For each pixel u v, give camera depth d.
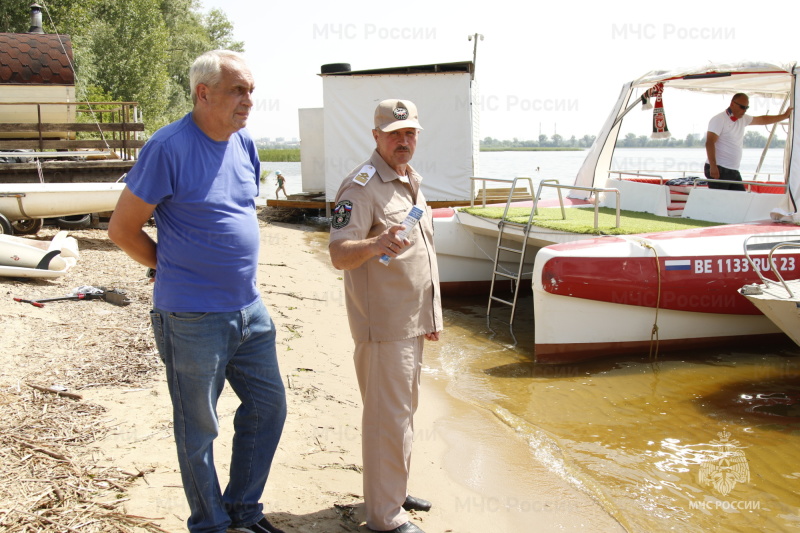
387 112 2.97
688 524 3.66
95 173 11.05
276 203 16.31
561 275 6.22
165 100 32.16
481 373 6.17
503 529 3.44
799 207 7.18
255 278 2.80
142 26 29.58
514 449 4.49
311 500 3.37
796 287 5.96
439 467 4.15
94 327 5.74
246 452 2.92
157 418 4.02
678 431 4.89
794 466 4.36
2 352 4.95
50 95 12.13
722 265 6.55
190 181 2.52
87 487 3.20
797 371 6.22
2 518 2.88
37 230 10.38
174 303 2.59
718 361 6.52
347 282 3.04
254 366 2.86
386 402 3.01
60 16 21.95
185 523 2.96
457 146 14.25
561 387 5.81
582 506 3.77
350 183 2.97
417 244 3.05
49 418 3.91
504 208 8.87
